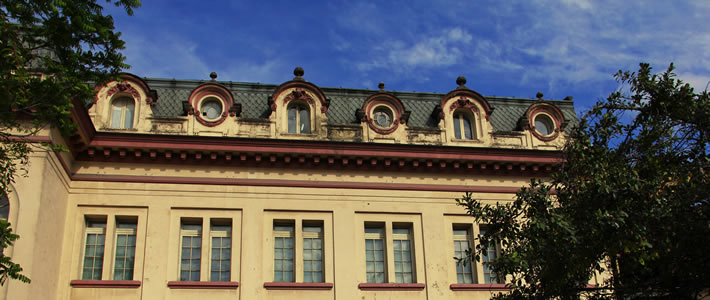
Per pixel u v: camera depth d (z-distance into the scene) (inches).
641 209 623.5
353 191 1038.4
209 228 991.0
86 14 593.6
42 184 842.2
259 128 1043.9
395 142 1074.7
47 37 600.4
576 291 697.6
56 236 908.0
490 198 1065.5
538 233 661.3
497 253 1050.1
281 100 1067.9
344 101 1120.8
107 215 971.3
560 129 1138.0
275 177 1024.9
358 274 1001.5
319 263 1007.0
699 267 623.8
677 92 648.4
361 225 1028.5
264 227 1000.2
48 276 876.0
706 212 609.3
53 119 627.2
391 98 1099.3
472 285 1007.0
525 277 695.7
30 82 589.3
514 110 1177.4
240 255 976.9
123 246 970.1
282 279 990.4
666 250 617.9
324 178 1037.2
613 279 702.5
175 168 1005.8
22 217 820.6
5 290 781.3
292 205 1015.6
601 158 665.0
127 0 605.6
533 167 1077.8
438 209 1051.3
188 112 1036.5
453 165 1062.4
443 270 1016.2
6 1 580.4
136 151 986.1
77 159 983.0
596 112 690.8
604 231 624.7
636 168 645.9
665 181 627.2
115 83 1029.8
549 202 690.2
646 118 671.8
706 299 729.0
